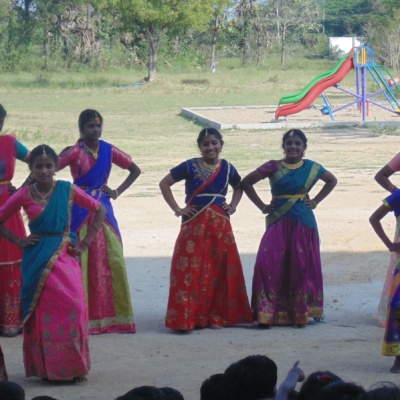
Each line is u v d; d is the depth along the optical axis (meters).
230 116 42.75
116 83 67.19
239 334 10.43
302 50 107.81
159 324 10.98
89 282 10.45
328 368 8.82
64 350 8.34
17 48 83.69
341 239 15.84
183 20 63.84
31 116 43.28
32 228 8.53
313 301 10.80
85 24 83.94
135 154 28.94
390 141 31.88
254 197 10.91
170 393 4.95
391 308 8.64
